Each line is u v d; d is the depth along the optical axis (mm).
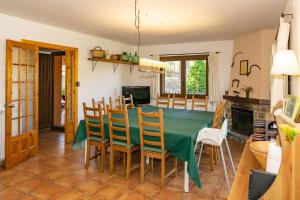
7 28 3832
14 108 3793
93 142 3490
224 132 3041
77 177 3244
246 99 5039
